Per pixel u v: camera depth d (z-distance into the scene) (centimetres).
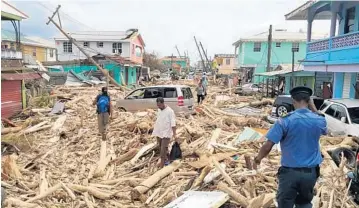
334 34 1781
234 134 1216
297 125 416
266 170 789
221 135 1215
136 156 992
